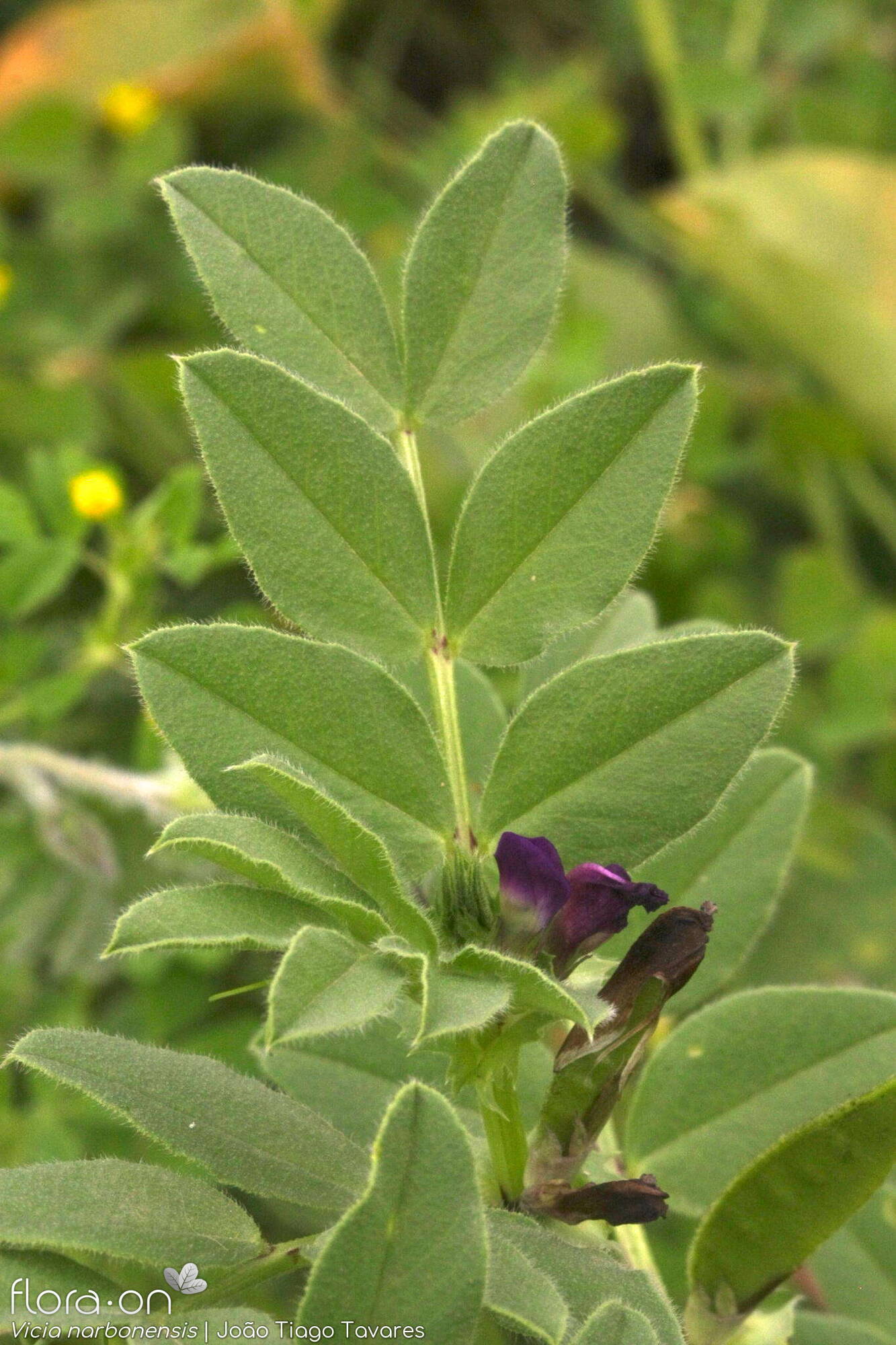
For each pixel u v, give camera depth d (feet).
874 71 2.80
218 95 2.74
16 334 2.40
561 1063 0.97
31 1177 0.94
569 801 0.97
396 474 0.98
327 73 2.83
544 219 1.02
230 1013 1.74
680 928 0.96
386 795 0.97
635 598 1.21
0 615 1.71
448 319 1.02
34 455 1.69
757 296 2.40
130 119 2.60
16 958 1.72
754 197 2.34
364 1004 0.89
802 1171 0.98
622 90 2.98
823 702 2.15
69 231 2.51
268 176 2.62
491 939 0.95
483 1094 0.97
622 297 2.56
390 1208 0.89
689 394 0.98
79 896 1.75
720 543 2.27
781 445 2.38
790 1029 1.09
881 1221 1.16
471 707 1.13
